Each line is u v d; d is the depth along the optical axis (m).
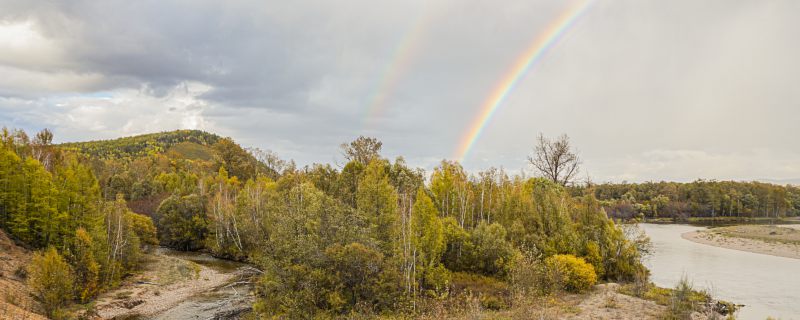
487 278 36.44
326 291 27.02
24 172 46.94
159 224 73.25
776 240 81.88
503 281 36.06
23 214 45.00
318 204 31.53
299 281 27.58
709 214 170.75
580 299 32.38
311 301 26.70
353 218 31.50
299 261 28.23
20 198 45.84
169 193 92.06
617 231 43.44
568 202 51.75
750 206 170.00
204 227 70.62
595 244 41.72
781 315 30.45
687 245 78.19
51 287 31.41
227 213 65.81
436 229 34.00
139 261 54.50
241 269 55.34
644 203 167.38
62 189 47.47
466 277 36.81
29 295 32.28
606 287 36.75
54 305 30.95
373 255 27.89
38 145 77.56
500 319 25.98
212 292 43.34
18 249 42.28
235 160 128.50
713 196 167.38
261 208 61.69
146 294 41.50
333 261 27.80
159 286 44.84
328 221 30.39
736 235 91.62
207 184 96.62
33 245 45.19
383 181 36.50
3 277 34.44
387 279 28.33
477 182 60.03
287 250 28.72
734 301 34.81
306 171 70.50
